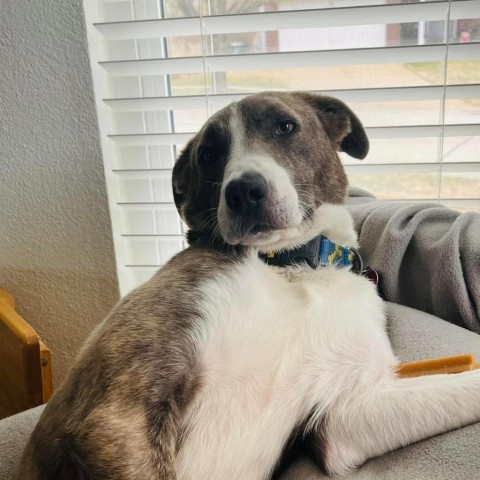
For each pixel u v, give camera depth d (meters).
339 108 1.27
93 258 1.66
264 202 0.99
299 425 0.96
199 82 1.74
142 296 0.93
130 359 0.84
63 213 1.62
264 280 1.00
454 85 1.43
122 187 1.73
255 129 1.11
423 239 1.19
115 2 1.63
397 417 0.90
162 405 0.82
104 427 0.77
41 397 1.29
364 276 1.18
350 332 0.98
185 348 0.88
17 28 1.49
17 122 1.56
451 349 0.98
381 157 1.67
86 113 1.54
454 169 1.51
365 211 1.41
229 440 0.91
